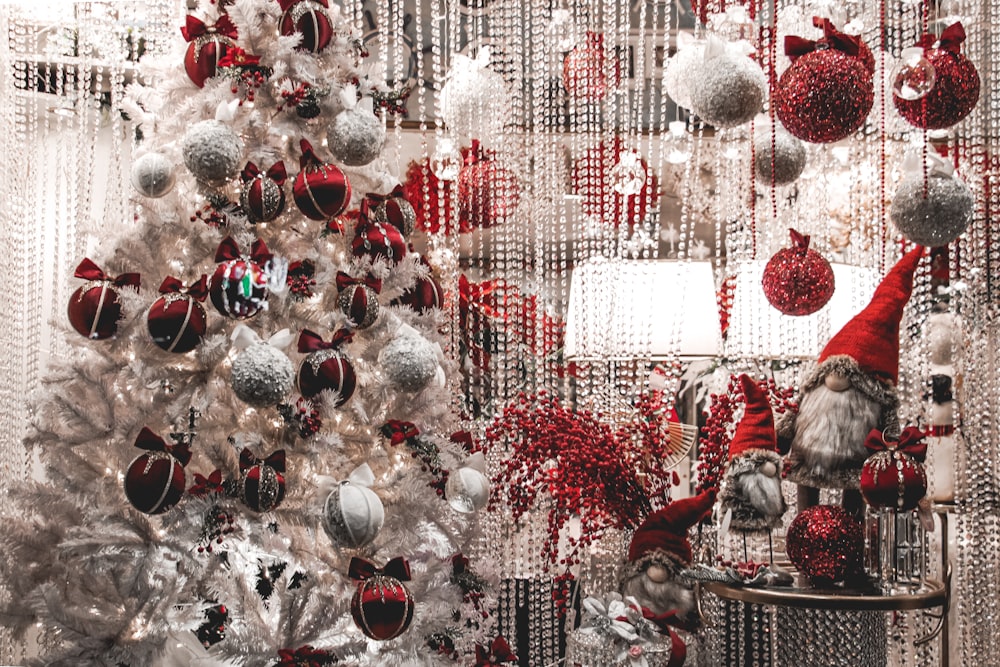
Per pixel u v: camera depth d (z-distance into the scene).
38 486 1.79
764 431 2.22
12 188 2.52
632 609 2.13
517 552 2.62
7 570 1.77
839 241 2.75
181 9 2.46
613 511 2.41
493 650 2.01
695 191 2.93
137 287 1.75
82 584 1.76
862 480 2.09
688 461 2.85
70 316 1.72
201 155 1.71
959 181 2.08
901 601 2.07
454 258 2.57
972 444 2.57
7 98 2.51
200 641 1.81
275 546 1.74
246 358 1.67
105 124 2.72
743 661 2.56
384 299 1.93
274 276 1.75
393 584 1.71
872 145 2.69
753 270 2.47
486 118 2.57
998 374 2.58
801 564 2.21
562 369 2.76
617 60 2.76
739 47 2.09
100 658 1.70
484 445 2.49
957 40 2.02
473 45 2.68
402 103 2.02
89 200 2.58
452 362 2.25
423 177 2.73
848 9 2.54
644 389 2.58
